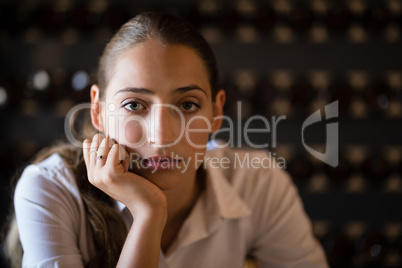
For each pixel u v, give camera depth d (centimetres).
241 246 77
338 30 152
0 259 124
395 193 161
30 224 63
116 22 147
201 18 149
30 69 158
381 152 160
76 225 67
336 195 162
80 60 158
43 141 158
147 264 57
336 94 147
